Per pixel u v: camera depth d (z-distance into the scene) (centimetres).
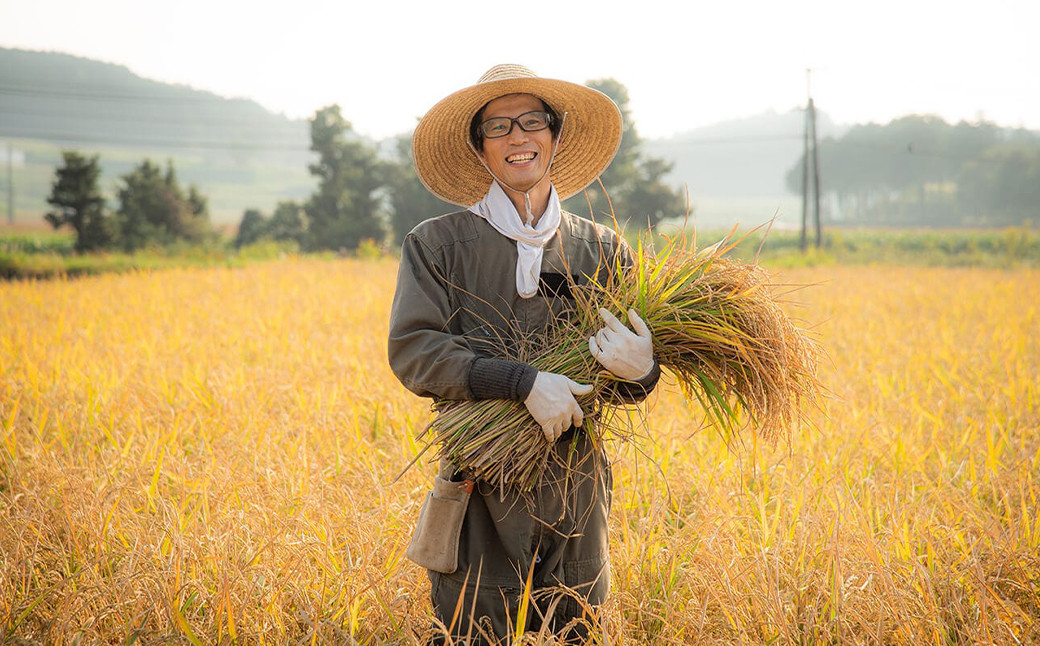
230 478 416
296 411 593
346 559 341
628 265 297
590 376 264
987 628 283
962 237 5466
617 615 289
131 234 5203
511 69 282
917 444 501
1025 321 1192
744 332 278
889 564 330
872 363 800
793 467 450
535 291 274
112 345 895
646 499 417
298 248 5128
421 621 302
